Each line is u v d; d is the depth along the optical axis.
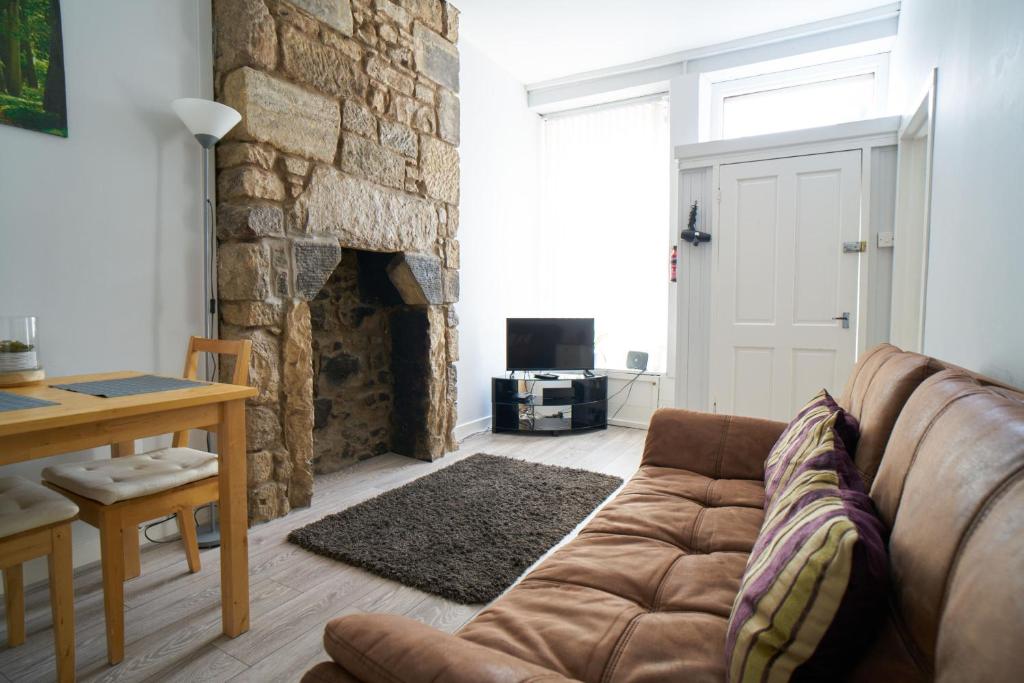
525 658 0.97
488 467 3.48
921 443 0.95
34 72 1.96
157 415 1.56
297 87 2.67
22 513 1.41
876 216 3.33
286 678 1.55
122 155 2.23
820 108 4.36
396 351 3.84
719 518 1.64
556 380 4.54
